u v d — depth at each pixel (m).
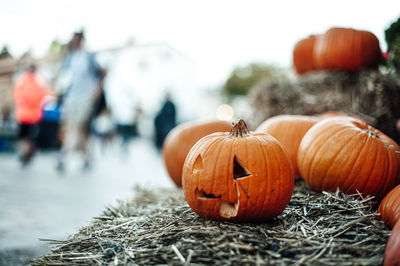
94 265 1.93
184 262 1.80
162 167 9.77
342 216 2.24
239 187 2.19
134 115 17.28
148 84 23.58
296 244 1.93
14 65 10.92
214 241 1.95
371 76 4.45
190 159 2.39
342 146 2.73
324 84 4.88
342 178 2.70
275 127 3.71
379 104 4.38
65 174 6.99
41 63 11.26
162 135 12.48
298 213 2.38
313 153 2.85
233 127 2.44
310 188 3.09
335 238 2.00
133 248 2.03
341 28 5.00
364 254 1.83
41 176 6.51
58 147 11.20
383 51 5.14
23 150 7.87
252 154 2.25
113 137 15.59
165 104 12.36
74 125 7.38
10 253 2.60
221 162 2.24
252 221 2.29
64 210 4.09
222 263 1.78
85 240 2.22
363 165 2.65
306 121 3.75
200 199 2.27
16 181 5.75
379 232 2.03
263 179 2.21
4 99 10.52
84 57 7.11
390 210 2.23
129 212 2.88
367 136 2.76
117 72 21.78
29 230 3.26
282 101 5.23
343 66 4.87
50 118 10.98
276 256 1.82
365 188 2.67
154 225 2.33
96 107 7.43
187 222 2.30
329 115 4.37
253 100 5.71
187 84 27.67
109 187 5.75
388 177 2.66
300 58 5.93
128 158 12.27
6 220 3.59
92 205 4.37
